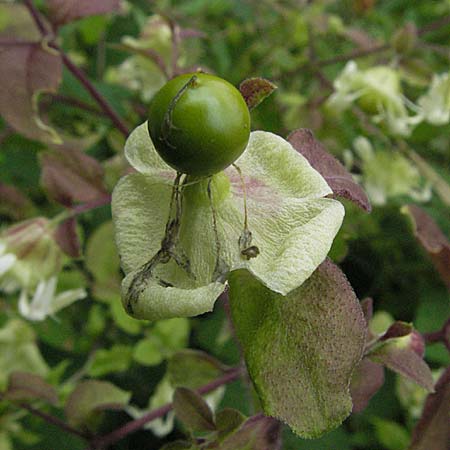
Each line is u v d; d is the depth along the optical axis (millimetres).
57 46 108
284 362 58
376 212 149
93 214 142
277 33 174
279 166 61
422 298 138
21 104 99
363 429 131
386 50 147
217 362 97
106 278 124
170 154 51
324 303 59
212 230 59
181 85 50
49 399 103
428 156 170
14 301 131
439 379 81
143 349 126
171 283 59
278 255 57
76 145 143
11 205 135
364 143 147
